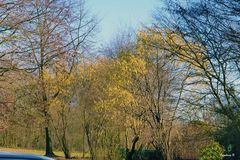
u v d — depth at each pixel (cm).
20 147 4675
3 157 508
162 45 2144
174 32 1878
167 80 3039
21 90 2177
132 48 3609
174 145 3069
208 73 1920
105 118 3278
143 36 2406
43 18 2133
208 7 1655
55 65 2288
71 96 3616
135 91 3212
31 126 2283
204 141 2492
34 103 2264
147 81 3153
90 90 3462
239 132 1927
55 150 4556
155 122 3097
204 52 1809
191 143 2889
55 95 3359
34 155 539
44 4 2122
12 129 2319
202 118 2161
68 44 2269
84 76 3450
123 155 3431
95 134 3291
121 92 3203
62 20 2198
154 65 3108
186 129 2639
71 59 2320
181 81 2747
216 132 2127
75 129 3928
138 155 3550
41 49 2158
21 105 2202
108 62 3503
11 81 2120
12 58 2088
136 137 3369
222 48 1694
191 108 2111
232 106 1895
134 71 3167
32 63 2155
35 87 2222
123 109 3253
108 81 3375
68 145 3981
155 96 3120
